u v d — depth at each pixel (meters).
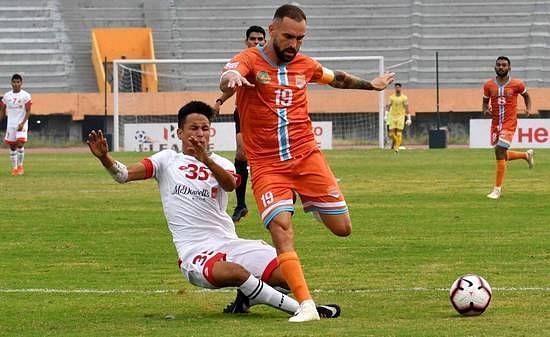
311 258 30.08
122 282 26.42
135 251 32.06
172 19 122.62
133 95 107.88
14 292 24.88
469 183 56.41
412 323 20.05
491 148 97.06
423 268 28.06
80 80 118.38
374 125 110.06
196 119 22.19
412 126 110.38
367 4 123.44
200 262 21.55
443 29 122.31
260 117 21.91
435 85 119.12
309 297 20.67
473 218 40.12
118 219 40.78
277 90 21.91
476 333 18.91
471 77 119.56
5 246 33.22
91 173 67.00
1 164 78.75
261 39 36.12
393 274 27.09
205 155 21.47
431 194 50.22
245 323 20.44
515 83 48.66
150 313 22.00
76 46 120.81
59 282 26.42
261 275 21.73
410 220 39.62
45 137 108.62
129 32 118.81
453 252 31.06
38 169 71.38
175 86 119.12
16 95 66.75
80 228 37.94
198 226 21.94
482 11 123.00
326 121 103.50
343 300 23.25
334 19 122.94
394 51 121.31
